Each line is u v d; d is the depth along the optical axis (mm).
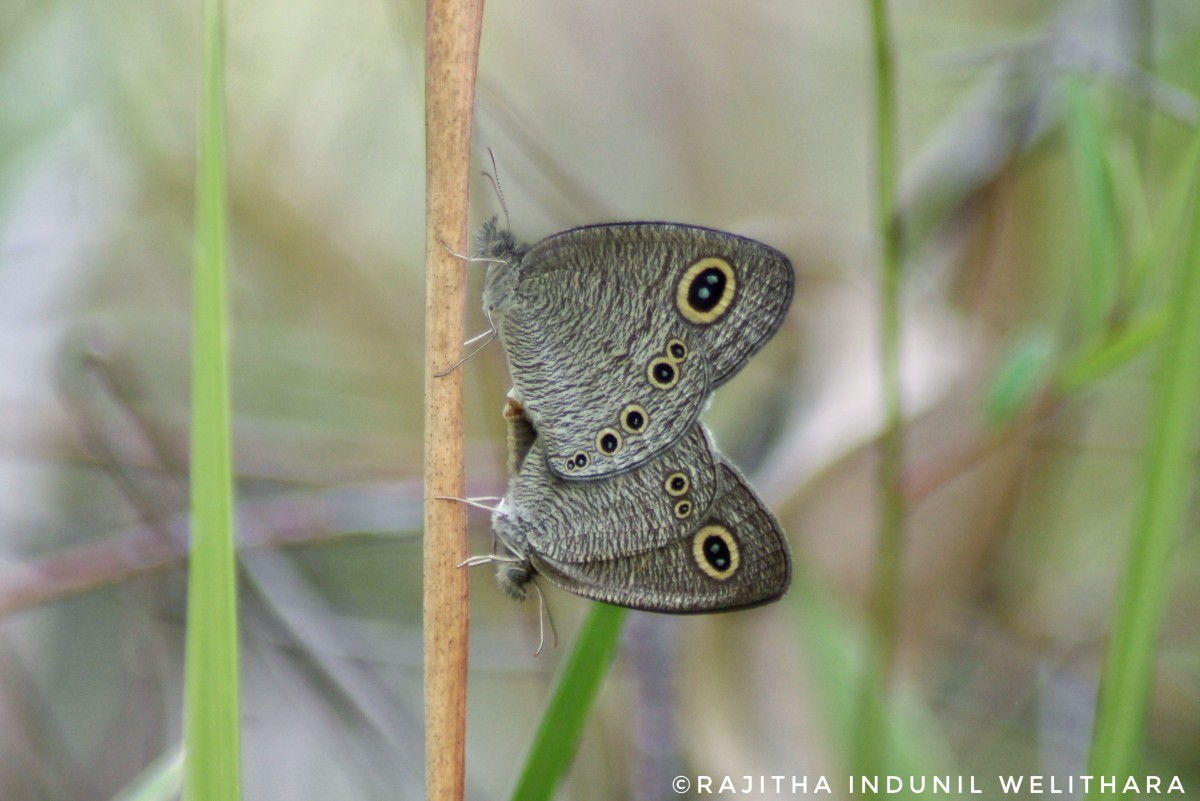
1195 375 713
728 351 736
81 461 781
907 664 787
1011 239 795
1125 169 765
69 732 780
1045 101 785
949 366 782
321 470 799
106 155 798
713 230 734
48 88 791
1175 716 789
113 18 794
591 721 776
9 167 789
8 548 781
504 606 797
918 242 790
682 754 767
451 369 720
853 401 774
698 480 735
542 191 792
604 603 731
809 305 787
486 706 798
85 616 784
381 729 777
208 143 714
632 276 734
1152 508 714
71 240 794
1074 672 794
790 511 773
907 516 769
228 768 715
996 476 792
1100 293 760
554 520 735
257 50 799
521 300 733
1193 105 768
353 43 800
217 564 715
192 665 715
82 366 786
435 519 721
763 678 769
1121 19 778
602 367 734
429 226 719
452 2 717
